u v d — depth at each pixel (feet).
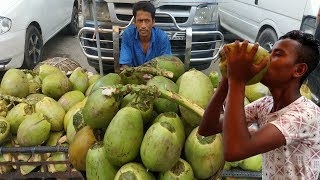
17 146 8.77
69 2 24.94
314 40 4.24
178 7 15.55
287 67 4.19
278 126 4.08
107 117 6.63
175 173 6.18
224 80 4.59
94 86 7.53
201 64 16.42
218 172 6.72
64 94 9.98
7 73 10.03
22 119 8.89
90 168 6.43
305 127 4.21
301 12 16.30
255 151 3.90
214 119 4.98
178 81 7.80
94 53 16.02
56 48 23.80
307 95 8.92
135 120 6.13
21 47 17.81
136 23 11.22
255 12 20.53
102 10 15.56
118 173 6.06
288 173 4.65
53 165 8.62
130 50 11.75
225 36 25.64
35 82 10.71
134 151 6.17
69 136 8.08
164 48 11.86
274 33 19.03
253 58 3.70
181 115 6.98
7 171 8.82
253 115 5.27
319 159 4.54
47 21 21.01
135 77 7.77
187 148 6.55
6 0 17.42
